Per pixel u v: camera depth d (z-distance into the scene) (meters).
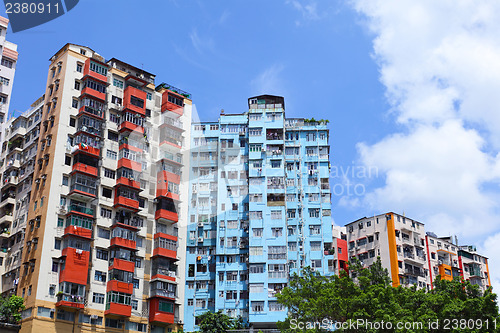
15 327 48.47
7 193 62.44
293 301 45.09
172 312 57.69
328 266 73.31
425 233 88.06
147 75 67.00
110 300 53.88
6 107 61.41
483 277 93.56
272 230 72.88
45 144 58.66
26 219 57.91
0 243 59.38
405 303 44.38
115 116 61.47
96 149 58.38
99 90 61.00
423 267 83.56
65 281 51.72
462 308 42.59
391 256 80.38
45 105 61.22
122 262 55.94
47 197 54.88
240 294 71.31
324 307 42.38
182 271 60.50
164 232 60.31
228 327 60.41
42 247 52.59
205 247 74.56
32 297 50.88
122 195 58.22
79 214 54.72
